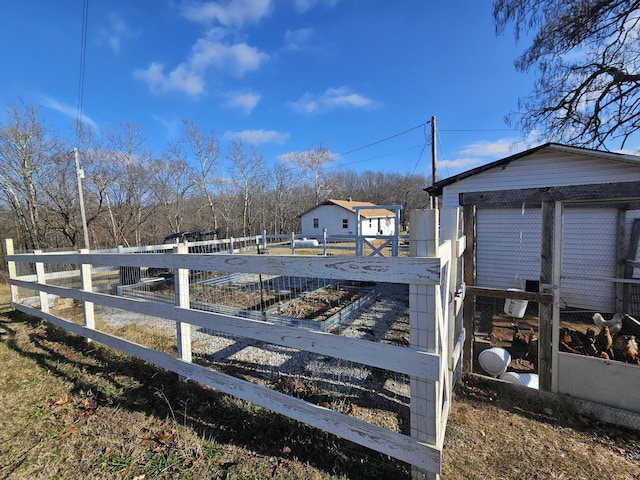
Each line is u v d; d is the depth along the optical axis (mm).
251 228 32344
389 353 1635
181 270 2650
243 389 2266
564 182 5992
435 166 14859
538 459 1932
